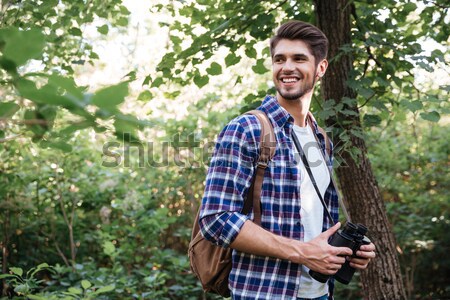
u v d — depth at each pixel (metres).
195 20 3.36
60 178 4.67
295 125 1.89
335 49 3.01
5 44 0.60
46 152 4.32
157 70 3.20
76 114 0.68
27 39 0.60
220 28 2.97
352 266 1.78
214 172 1.67
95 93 0.62
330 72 3.02
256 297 1.67
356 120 2.91
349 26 3.06
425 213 5.71
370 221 3.04
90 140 4.93
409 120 5.71
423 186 5.79
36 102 0.68
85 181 4.80
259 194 1.69
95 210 5.08
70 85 0.65
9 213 4.39
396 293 3.03
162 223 4.65
